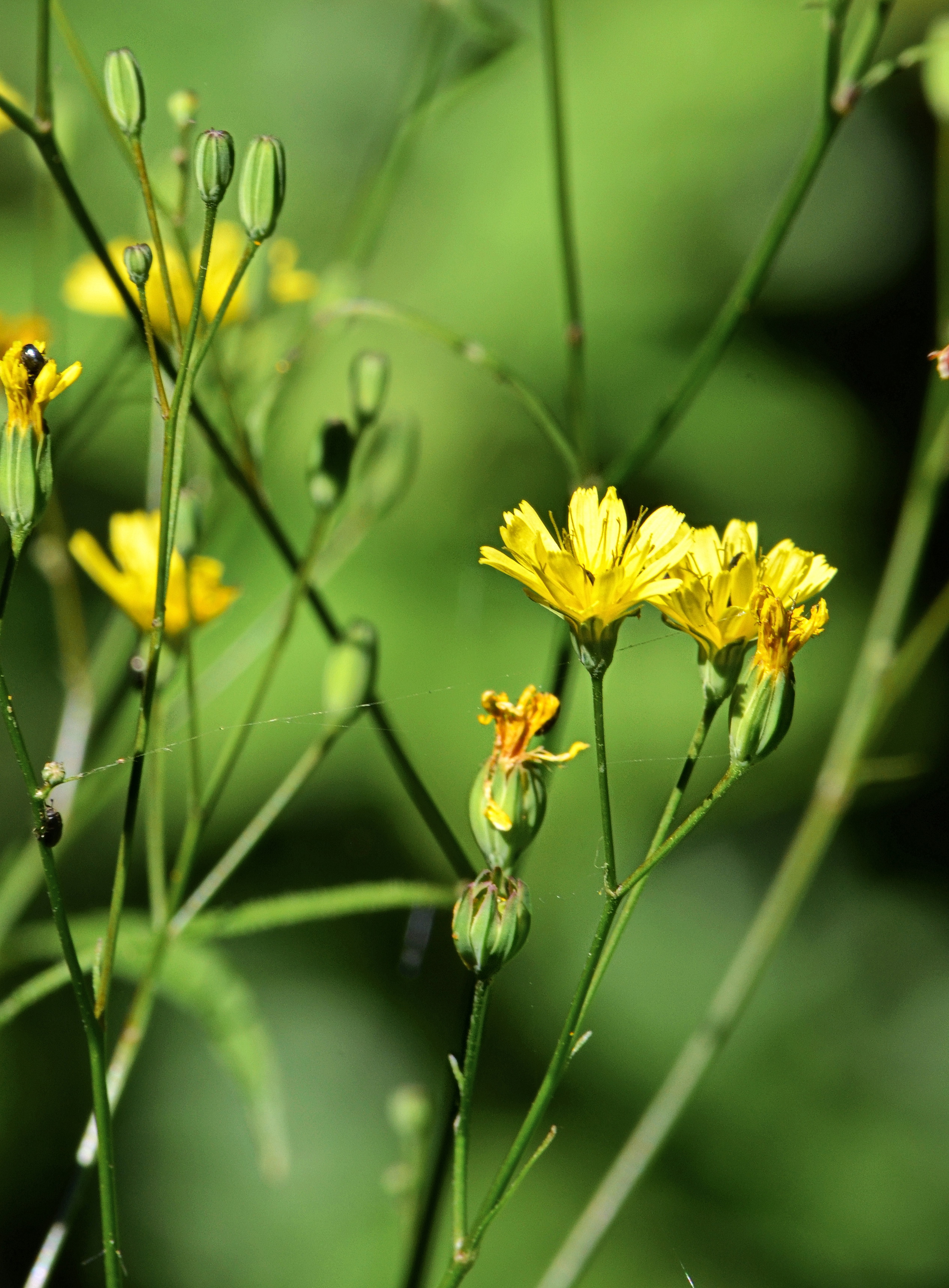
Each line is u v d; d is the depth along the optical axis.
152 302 0.54
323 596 0.93
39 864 0.56
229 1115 0.92
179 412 0.49
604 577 0.49
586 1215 0.56
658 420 0.55
